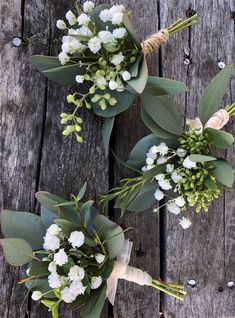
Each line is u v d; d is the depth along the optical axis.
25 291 0.32
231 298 0.36
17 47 0.34
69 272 0.29
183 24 0.35
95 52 0.31
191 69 0.36
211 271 0.35
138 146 0.33
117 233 0.30
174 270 0.35
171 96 0.36
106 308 0.34
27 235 0.31
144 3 0.36
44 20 0.34
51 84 0.34
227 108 0.35
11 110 0.33
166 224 0.35
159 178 0.32
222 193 0.36
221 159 0.31
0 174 0.33
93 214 0.32
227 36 0.37
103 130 0.33
